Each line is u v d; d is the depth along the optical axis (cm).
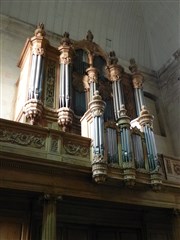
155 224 1134
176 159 1098
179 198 1010
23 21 1476
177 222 972
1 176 710
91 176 819
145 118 1011
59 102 1061
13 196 842
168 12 1692
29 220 855
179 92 1667
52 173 777
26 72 1142
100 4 1691
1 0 1427
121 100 1269
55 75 1152
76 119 1077
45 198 746
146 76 1809
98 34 1706
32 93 1002
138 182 859
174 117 1670
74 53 1246
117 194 880
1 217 827
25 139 768
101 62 1398
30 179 743
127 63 1748
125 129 918
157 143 1591
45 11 1552
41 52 1141
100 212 1037
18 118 1051
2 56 1328
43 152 775
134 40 1831
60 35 1571
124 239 1059
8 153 715
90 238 989
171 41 1745
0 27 1395
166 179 1016
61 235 937
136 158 894
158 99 1783
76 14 1641
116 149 870
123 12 1761
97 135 846
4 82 1268
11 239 807
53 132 812
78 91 1193
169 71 1775
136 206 993
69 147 823
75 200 885
